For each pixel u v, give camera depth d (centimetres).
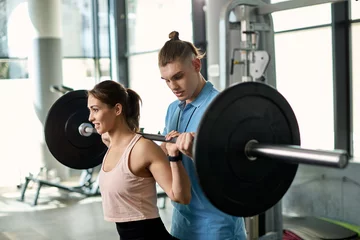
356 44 455
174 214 194
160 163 167
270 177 143
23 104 738
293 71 512
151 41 732
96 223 523
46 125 218
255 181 140
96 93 173
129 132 177
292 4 271
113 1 784
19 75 734
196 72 176
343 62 462
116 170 171
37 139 739
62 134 222
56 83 741
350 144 469
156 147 170
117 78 796
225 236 179
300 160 124
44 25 731
